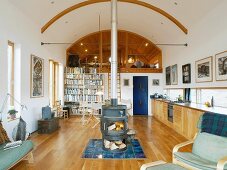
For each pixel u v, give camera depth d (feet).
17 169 11.20
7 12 14.93
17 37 16.51
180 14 21.13
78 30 29.50
